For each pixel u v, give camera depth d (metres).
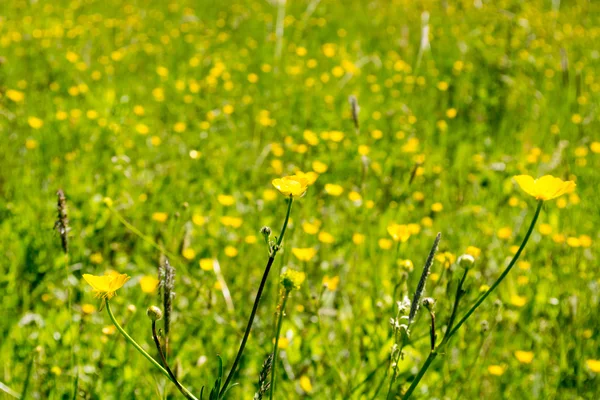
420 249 1.29
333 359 1.00
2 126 1.79
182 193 1.48
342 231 1.35
